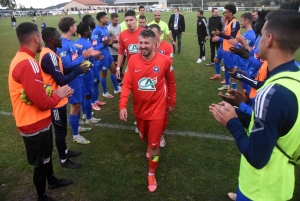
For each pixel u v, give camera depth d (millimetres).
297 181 2834
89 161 3344
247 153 1209
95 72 4836
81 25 3955
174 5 62594
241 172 1529
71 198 2695
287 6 13977
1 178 3014
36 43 2170
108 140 3869
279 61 1260
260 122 1168
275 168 1309
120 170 3146
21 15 49375
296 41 1194
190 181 2914
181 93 5789
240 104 1802
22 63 2047
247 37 4641
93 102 5059
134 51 4191
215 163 3230
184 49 11164
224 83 6371
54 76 2686
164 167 3174
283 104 1118
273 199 1371
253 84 2283
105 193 2758
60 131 3031
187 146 3627
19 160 3365
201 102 5262
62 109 2961
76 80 3418
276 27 1208
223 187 2803
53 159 3400
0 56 10375
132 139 3891
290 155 1291
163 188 2814
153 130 2695
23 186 2885
